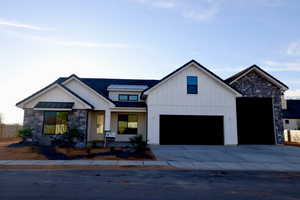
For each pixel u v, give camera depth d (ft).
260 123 60.23
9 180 21.18
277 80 60.23
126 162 32.37
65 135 47.60
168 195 16.99
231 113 56.13
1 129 75.41
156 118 54.60
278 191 18.86
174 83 56.18
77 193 17.07
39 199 15.51
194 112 55.47
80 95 55.26
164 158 36.47
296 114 111.45
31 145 45.60
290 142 74.08
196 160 35.50
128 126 62.95
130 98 66.59
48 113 51.01
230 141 54.90
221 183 21.40
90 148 40.96
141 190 18.26
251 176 25.23
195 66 56.95
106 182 20.86
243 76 61.11
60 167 28.30
